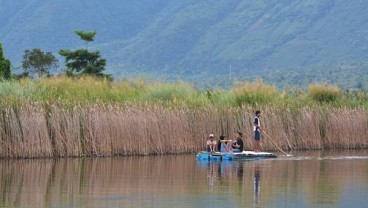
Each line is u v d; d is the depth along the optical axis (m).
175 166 68.19
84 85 84.81
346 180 59.12
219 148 78.38
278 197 50.75
